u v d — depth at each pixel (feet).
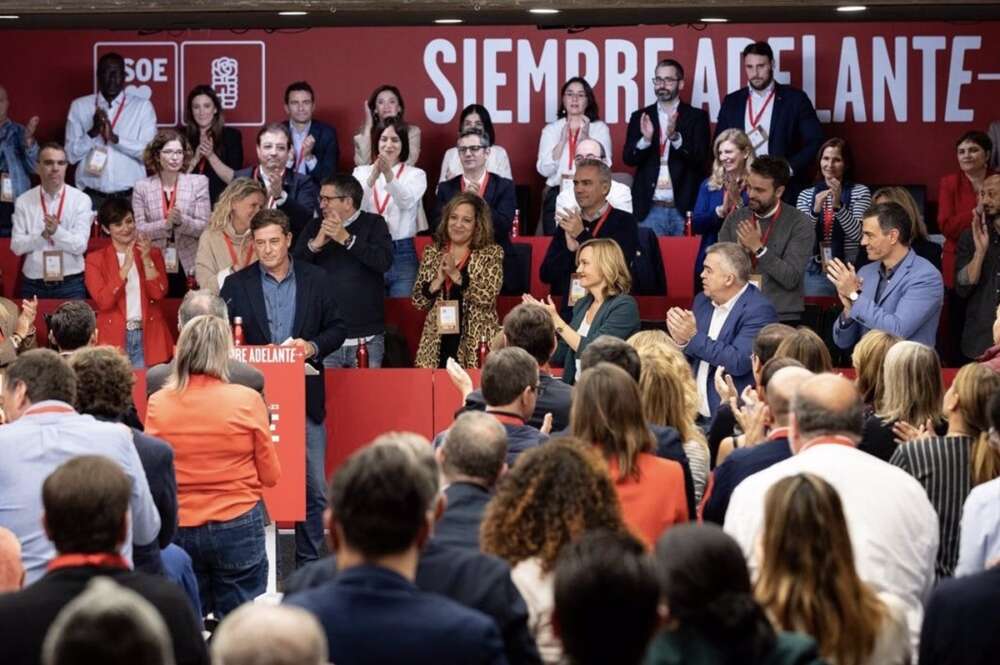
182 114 97.14
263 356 58.34
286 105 92.38
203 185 84.38
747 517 32.53
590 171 71.56
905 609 29.73
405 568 25.29
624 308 61.52
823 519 27.50
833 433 33.53
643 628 22.16
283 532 69.72
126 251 74.18
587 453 30.55
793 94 88.48
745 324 60.44
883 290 63.41
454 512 32.12
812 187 83.82
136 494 37.68
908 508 32.53
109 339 73.87
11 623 26.89
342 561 25.63
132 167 93.86
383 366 75.00
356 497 24.93
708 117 90.12
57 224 83.30
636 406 35.81
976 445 40.40
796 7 74.18
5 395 37.81
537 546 29.91
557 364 67.97
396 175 85.30
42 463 36.91
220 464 47.98
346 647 24.47
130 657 18.57
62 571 27.53
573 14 77.66
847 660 27.22
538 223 95.81
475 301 69.56
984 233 77.77
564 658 22.54
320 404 64.03
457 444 32.65
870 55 94.38
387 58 96.89
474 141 84.38
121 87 94.48
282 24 79.82
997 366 51.80
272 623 19.61
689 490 40.06
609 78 95.61
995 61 94.02
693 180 88.17
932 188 94.68
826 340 74.02
